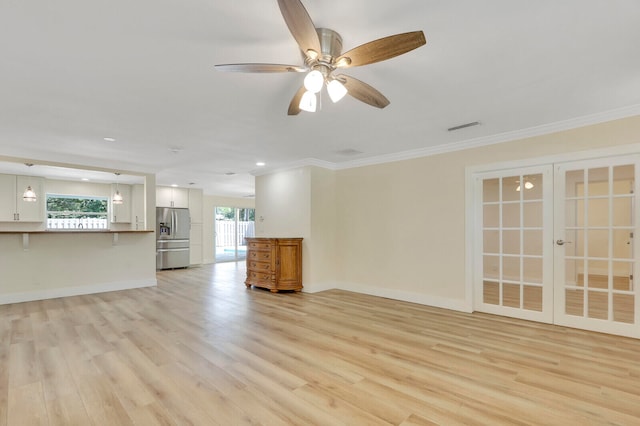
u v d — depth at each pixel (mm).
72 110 3008
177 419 1840
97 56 2080
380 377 2348
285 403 2006
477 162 4078
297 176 5598
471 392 2133
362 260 5320
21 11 1620
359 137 3979
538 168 3648
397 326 3533
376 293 5098
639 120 3045
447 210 4332
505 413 1895
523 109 3039
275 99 2787
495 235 4316
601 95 2721
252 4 1596
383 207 5051
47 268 4992
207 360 2637
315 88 1801
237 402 2016
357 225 5410
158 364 2559
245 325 3572
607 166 3227
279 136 3930
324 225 5594
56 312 4117
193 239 8930
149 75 2342
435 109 3031
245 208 11312
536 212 4027
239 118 3268
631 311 3623
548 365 2537
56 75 2328
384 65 2209
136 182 7344
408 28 1814
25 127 3506
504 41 1930
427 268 4512
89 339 3113
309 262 5379
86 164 5242
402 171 4828
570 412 1903
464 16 1703
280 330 3398
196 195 9008
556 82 2475
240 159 5250
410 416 1868
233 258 10938
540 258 3766
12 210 6121
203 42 1936
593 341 3061
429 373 2408
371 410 1930
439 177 4422
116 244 5656
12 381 2270
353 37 1904
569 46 1982
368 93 2201
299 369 2477
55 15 1661
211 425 1787
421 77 2393
